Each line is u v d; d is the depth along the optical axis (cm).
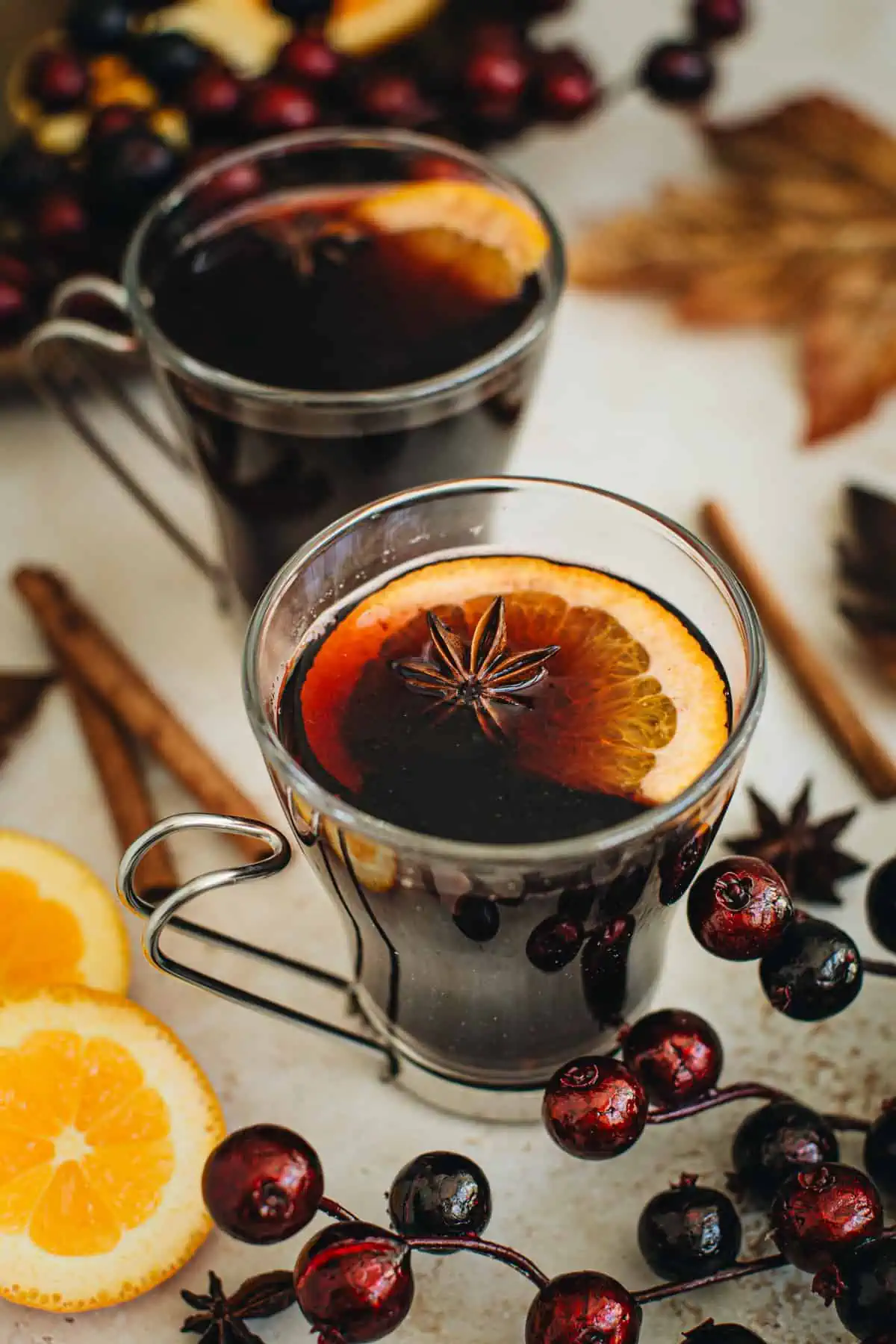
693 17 57
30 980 43
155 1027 41
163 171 51
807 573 50
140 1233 39
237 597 50
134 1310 39
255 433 45
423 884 36
